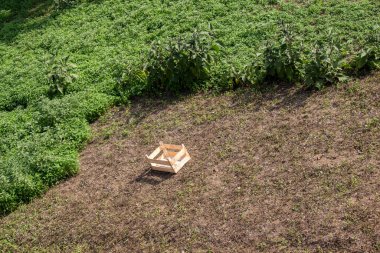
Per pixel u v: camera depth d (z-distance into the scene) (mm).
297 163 9258
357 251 7441
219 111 11297
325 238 7750
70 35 15492
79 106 12328
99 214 9633
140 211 9406
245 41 12930
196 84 12180
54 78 13203
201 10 14703
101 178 10523
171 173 10070
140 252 8641
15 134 12148
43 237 9516
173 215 9078
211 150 10281
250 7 14211
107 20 15766
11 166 10805
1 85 14133
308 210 8281
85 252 8984
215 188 9336
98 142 11562
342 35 12219
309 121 10180
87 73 13531
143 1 16062
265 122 10539
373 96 10289
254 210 8633
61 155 11109
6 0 18984
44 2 18234
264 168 9406
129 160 10773
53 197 10383
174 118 11547
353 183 8477
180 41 12195
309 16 13172
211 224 8656
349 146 9273
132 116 12023
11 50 15750
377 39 11188
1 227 9992
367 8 12812
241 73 11766
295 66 11383
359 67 10992
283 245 7891
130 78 12766
